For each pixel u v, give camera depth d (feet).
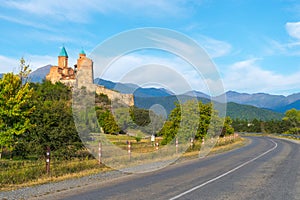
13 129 59.52
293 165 51.78
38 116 57.26
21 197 28.17
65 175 41.09
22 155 63.57
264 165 52.06
